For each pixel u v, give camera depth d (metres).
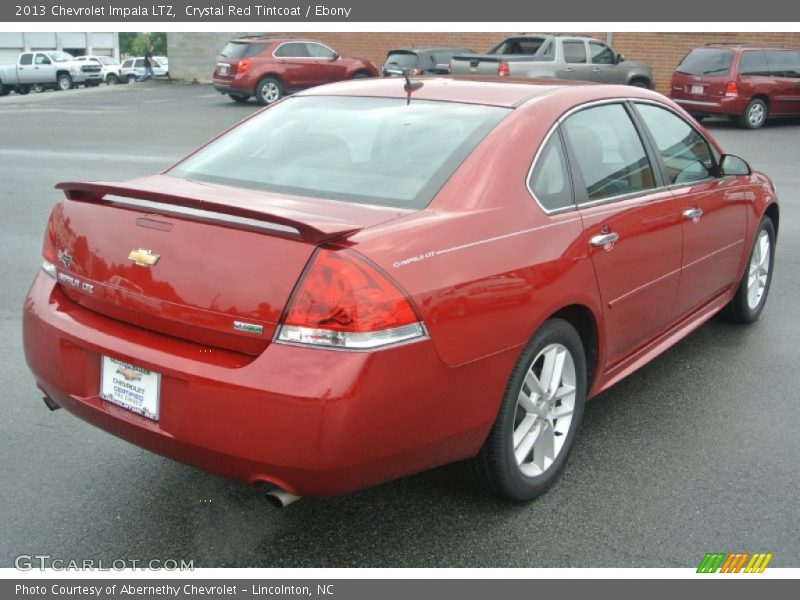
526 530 3.37
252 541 3.29
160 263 2.96
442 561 3.18
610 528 3.39
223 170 3.68
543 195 3.53
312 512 3.48
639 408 4.52
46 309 3.28
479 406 3.12
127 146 14.79
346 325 2.70
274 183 3.49
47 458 3.88
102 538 3.28
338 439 2.70
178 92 28.47
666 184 4.43
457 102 3.84
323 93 4.21
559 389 3.65
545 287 3.34
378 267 2.78
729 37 22.86
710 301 5.20
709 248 4.80
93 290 3.13
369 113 3.88
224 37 31.86
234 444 2.78
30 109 22.39
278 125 3.96
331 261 2.73
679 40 23.17
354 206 3.21
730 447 4.09
